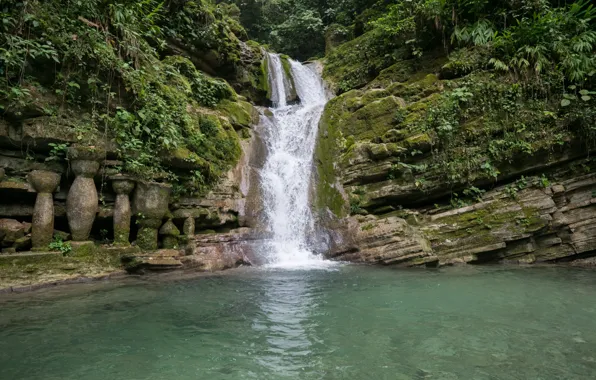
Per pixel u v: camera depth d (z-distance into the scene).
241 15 22.53
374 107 11.26
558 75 9.56
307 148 12.23
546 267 8.29
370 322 4.62
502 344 3.88
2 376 3.08
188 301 5.51
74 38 6.92
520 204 8.97
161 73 9.49
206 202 9.02
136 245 7.56
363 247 9.06
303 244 10.09
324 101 16.09
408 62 12.66
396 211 9.88
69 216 6.90
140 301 5.45
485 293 6.04
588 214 8.70
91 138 7.18
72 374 3.15
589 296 5.81
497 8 11.47
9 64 6.09
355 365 3.40
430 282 6.82
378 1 18.06
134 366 3.34
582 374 3.18
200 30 12.52
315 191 11.03
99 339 3.97
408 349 3.77
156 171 8.02
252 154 11.47
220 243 8.74
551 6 11.43
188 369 3.30
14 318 4.59
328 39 20.44
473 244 8.82
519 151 9.25
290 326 4.46
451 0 11.38
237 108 11.95
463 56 11.00
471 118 9.98
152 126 8.21
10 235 6.38
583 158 9.25
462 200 9.71
